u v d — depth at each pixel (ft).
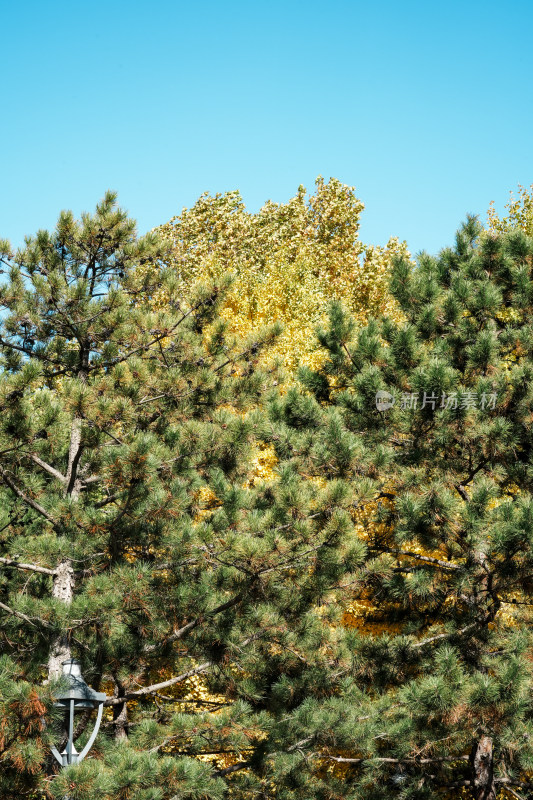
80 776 22.09
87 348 34.45
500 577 33.63
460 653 34.35
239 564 28.43
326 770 36.19
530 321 39.65
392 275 42.50
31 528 34.53
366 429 38.65
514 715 28.66
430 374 34.40
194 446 33.27
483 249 41.39
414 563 39.86
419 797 32.65
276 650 33.40
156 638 30.32
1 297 32.35
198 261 96.22
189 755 32.50
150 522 31.17
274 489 34.47
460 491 37.73
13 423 27.22
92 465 32.73
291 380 53.62
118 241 35.45
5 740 23.20
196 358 35.53
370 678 35.50
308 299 68.80
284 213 110.73
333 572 29.58
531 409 35.45
